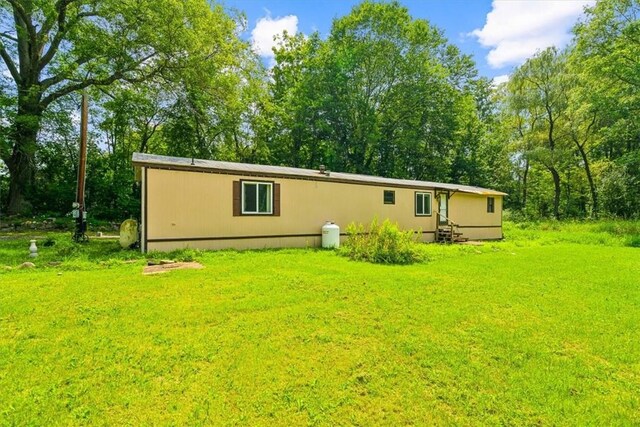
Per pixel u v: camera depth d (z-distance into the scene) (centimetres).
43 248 920
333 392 264
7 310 417
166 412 237
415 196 1442
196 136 2212
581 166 2798
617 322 423
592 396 266
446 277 663
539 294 545
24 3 1573
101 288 525
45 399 247
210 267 707
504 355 329
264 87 2350
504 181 3247
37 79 1722
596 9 2019
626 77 1942
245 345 339
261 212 1048
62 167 1952
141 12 1550
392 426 229
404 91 2658
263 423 229
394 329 386
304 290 539
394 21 2567
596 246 1313
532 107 2570
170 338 351
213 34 1822
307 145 2903
